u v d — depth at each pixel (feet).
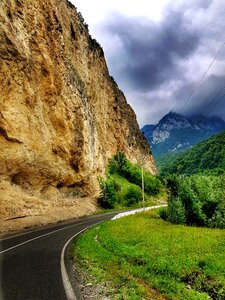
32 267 36.37
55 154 124.16
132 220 96.53
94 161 178.40
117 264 37.78
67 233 73.26
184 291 27.81
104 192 178.09
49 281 30.50
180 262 37.52
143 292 26.86
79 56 195.00
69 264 38.34
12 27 99.19
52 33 132.36
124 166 253.65
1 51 91.50
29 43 111.45
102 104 252.42
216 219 80.84
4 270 34.91
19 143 96.89
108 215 140.67
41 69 117.91
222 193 85.40
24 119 100.27
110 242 54.44
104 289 28.17
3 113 91.61
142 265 37.78
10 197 91.04
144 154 358.43
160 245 49.55
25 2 112.57
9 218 84.69
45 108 121.08
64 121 132.46
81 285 29.63
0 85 90.38
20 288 28.25
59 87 131.34
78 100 155.12
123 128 306.96
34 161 105.40
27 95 102.47
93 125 192.13
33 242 57.77
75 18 203.72
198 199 87.10
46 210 106.93
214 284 31.07
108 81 290.56
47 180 118.32
